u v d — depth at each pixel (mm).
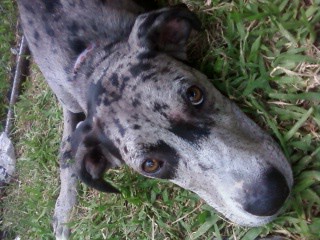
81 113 490
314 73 364
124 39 401
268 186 317
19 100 618
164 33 378
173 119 332
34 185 572
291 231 369
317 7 360
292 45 375
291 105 375
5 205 616
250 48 399
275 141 368
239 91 399
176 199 435
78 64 401
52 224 543
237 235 396
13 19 618
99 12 417
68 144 422
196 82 346
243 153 328
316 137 365
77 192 512
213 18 419
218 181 331
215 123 338
